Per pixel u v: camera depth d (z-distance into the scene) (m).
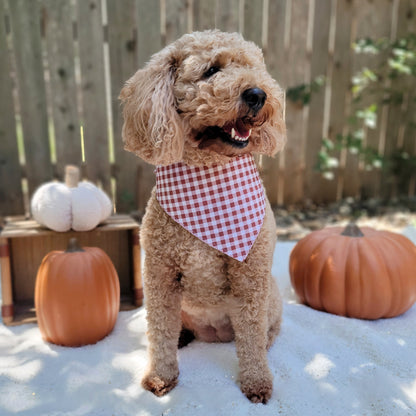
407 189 1.87
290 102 1.67
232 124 0.62
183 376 0.71
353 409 0.63
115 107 1.54
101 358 0.76
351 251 0.89
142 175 1.61
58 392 0.67
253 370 0.67
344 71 1.69
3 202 1.52
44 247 0.96
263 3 1.55
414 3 1.67
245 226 0.66
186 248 0.65
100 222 0.94
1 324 0.89
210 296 0.69
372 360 0.76
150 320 0.69
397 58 1.62
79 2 1.44
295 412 0.63
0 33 1.42
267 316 0.73
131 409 0.63
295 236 1.48
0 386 0.68
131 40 1.50
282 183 1.75
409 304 0.89
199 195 0.67
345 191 1.81
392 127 1.79
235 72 0.60
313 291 0.92
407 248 0.91
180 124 0.63
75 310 0.78
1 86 1.45
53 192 0.86
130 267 1.00
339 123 1.74
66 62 1.48
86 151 1.55
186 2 1.51
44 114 1.50
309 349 0.78
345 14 1.64
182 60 0.64
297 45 1.63
